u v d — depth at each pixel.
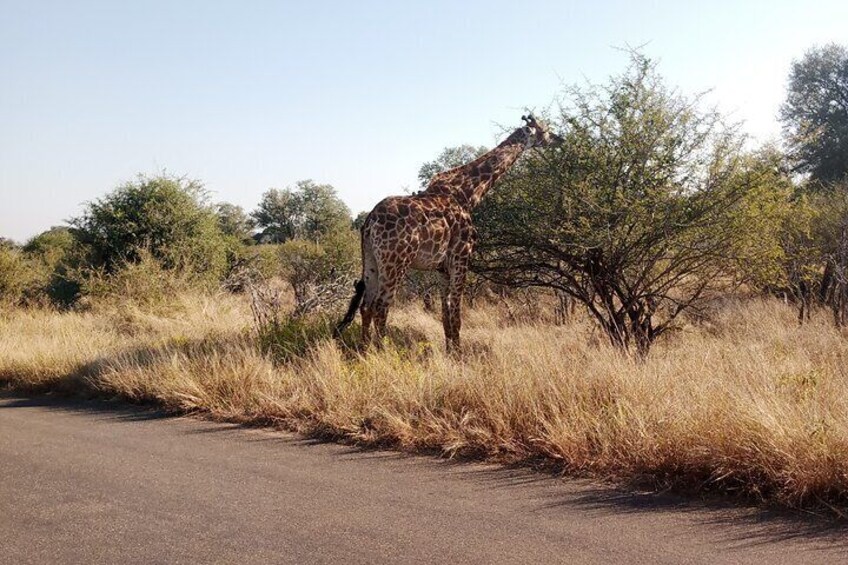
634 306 8.44
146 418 6.54
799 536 3.50
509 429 5.21
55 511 3.96
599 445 4.78
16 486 4.41
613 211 7.65
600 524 3.70
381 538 3.53
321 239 20.08
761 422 4.34
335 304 11.80
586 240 7.66
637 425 4.79
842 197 13.10
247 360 7.24
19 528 3.71
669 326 8.94
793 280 10.41
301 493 4.24
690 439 4.47
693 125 7.82
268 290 11.97
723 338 8.97
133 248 16.59
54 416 6.68
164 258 16.83
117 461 4.97
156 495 4.21
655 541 3.46
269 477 4.58
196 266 17.05
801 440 4.15
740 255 7.96
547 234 8.08
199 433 5.88
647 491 4.23
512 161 8.55
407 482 4.46
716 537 3.51
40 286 17.17
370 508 3.97
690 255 7.98
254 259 18.14
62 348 9.34
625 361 6.25
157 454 5.17
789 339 8.59
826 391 5.32
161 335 11.22
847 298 10.80
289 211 43.47
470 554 3.33
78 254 16.97
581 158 7.94
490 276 9.09
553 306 11.89
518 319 11.55
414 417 5.61
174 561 3.29
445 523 3.73
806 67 24.47
